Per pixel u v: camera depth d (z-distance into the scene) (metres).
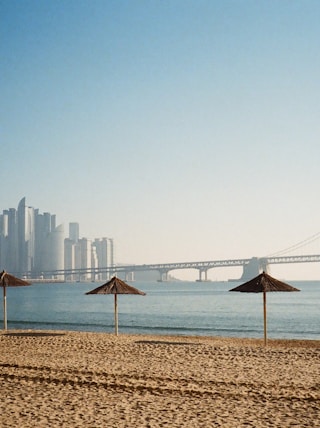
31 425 8.38
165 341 20.66
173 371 13.23
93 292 22.92
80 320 45.56
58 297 110.50
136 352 16.77
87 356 15.95
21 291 161.50
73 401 10.00
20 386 11.43
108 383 11.60
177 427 8.29
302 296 104.88
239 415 9.01
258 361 14.90
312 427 8.29
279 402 9.95
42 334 23.58
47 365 14.18
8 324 39.03
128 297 105.81
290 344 21.92
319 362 14.70
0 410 9.36
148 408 9.47
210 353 16.47
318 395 10.47
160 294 117.25
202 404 9.79
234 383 11.69
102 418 8.80
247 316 49.84
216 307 65.88
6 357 15.92
